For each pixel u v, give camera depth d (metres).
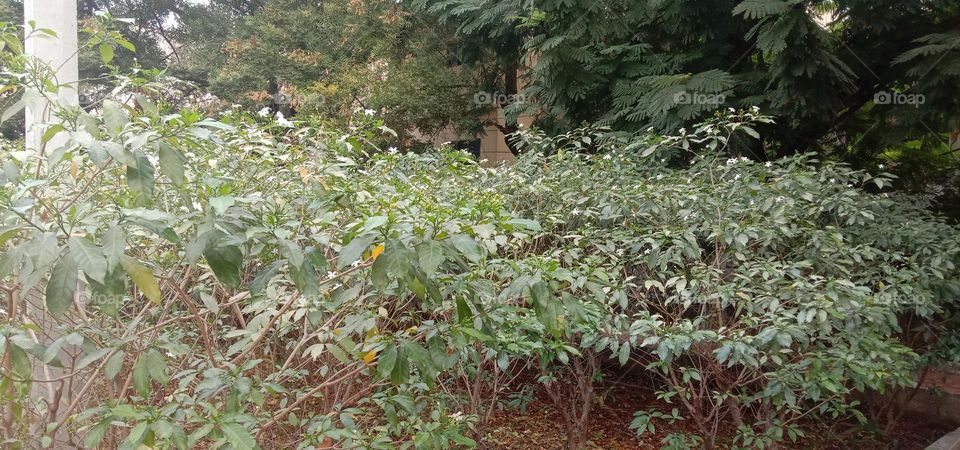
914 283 3.70
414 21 11.56
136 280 1.61
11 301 2.06
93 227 1.84
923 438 4.39
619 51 7.03
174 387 2.69
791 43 5.54
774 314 2.79
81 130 2.03
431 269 1.69
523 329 2.79
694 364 3.43
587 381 3.81
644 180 4.31
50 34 2.72
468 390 3.30
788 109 6.02
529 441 4.09
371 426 2.76
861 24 6.55
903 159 6.92
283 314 2.29
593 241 3.46
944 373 4.50
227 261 1.74
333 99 11.06
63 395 2.41
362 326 2.10
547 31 7.46
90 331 2.09
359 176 3.47
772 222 3.71
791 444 4.09
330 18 12.60
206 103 11.88
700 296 3.11
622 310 3.19
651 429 3.43
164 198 2.30
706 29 6.43
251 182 2.70
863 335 2.93
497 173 4.50
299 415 2.74
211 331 2.76
